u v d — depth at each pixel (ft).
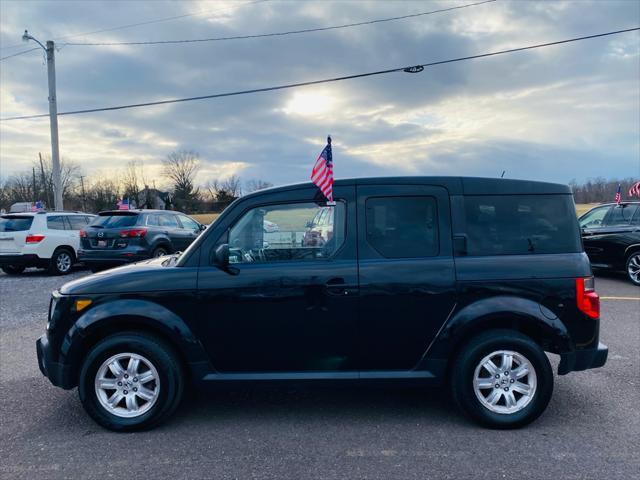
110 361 11.97
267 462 10.46
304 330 12.14
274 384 12.19
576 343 12.09
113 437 11.72
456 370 11.98
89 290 12.19
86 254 36.52
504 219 12.47
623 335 19.85
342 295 12.05
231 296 12.07
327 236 12.49
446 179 12.65
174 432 11.97
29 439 11.64
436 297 11.99
